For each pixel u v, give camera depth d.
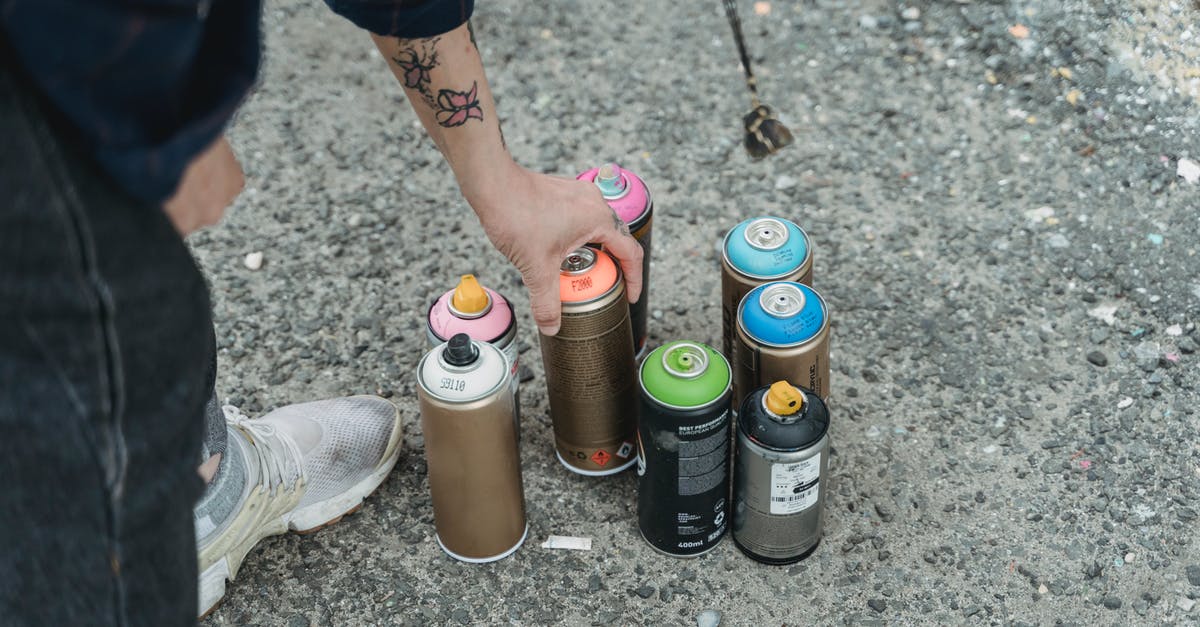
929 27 3.33
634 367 2.21
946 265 2.71
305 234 2.91
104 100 0.96
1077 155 2.93
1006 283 2.65
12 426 1.05
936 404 2.42
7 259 0.97
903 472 2.30
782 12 3.46
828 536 2.19
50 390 1.03
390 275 2.80
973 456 2.32
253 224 2.95
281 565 2.21
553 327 2.04
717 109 3.19
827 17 3.43
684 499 2.05
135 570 1.13
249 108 3.28
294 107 3.28
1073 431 2.34
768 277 2.14
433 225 2.93
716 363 1.96
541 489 2.33
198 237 2.91
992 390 2.44
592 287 2.04
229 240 2.90
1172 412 2.35
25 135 0.95
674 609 2.09
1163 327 2.52
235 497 2.01
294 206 2.99
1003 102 3.11
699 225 2.87
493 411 1.96
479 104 1.70
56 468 1.07
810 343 2.04
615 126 3.17
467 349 1.95
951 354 2.52
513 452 2.07
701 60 3.34
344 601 2.15
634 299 2.16
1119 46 3.11
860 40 3.34
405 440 2.44
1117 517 2.18
